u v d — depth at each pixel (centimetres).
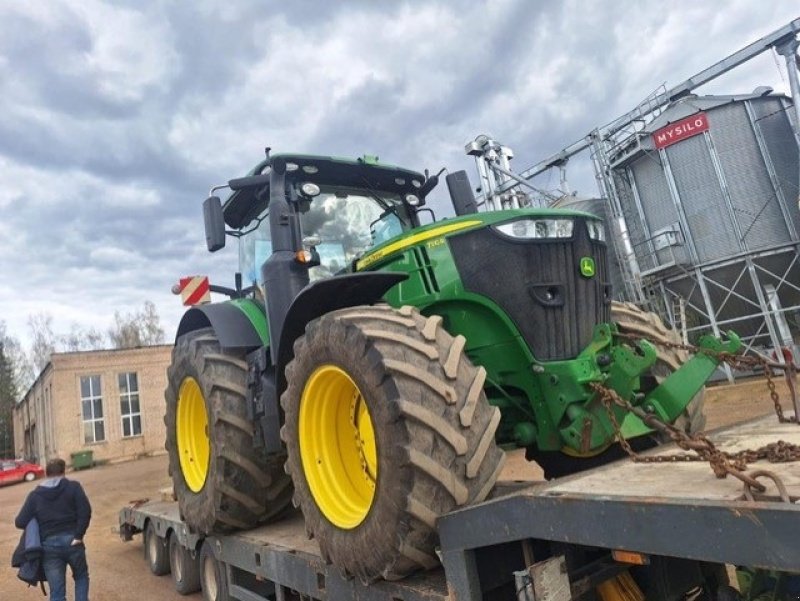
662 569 266
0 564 828
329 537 308
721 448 250
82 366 2803
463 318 335
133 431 2866
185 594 565
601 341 312
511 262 324
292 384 335
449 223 348
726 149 1577
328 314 318
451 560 251
